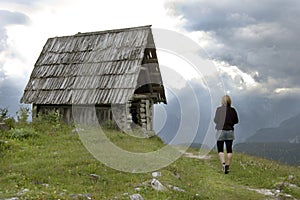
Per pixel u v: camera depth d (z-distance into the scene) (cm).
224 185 1183
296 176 1376
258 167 1478
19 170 1018
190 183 1098
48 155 1244
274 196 1102
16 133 1551
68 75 2342
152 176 1053
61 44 2594
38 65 2534
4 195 781
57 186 895
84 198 817
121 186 938
